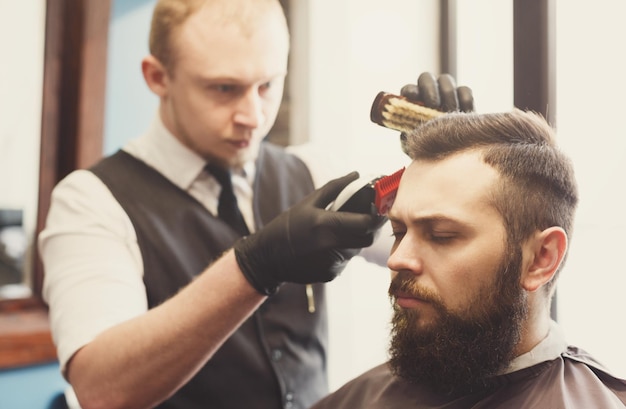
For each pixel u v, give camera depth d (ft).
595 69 4.43
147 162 4.00
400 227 2.68
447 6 5.93
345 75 6.29
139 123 6.88
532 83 4.09
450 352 2.47
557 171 2.54
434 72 6.05
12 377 5.85
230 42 3.46
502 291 2.45
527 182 2.47
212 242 3.94
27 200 6.27
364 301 6.33
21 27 6.18
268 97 3.75
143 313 3.19
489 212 2.44
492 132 2.56
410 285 2.53
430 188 2.51
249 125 3.61
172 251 3.79
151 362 2.91
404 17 6.10
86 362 3.08
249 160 3.92
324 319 4.27
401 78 6.14
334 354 6.17
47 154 6.37
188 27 3.52
